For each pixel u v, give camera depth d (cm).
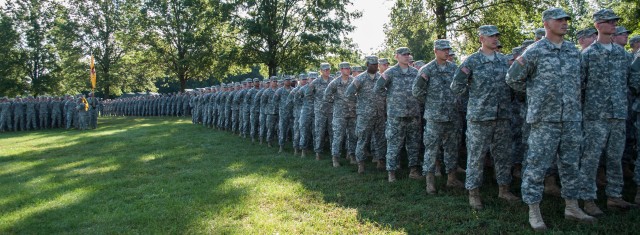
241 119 1444
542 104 429
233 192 636
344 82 828
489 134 511
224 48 3262
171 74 4059
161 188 686
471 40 2012
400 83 670
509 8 1898
